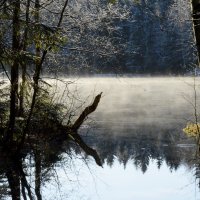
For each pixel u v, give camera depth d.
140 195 11.56
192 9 12.48
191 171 13.80
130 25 63.84
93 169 14.59
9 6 12.66
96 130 21.75
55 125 18.72
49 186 12.43
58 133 18.80
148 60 67.50
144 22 65.38
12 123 14.95
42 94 17.83
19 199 11.18
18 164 14.59
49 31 12.84
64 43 13.18
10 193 11.70
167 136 19.77
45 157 15.73
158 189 12.11
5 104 16.02
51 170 14.26
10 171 13.79
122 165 15.08
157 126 22.77
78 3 17.02
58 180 13.14
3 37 12.90
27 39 12.89
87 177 13.55
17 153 15.01
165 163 14.96
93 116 26.91
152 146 17.80
